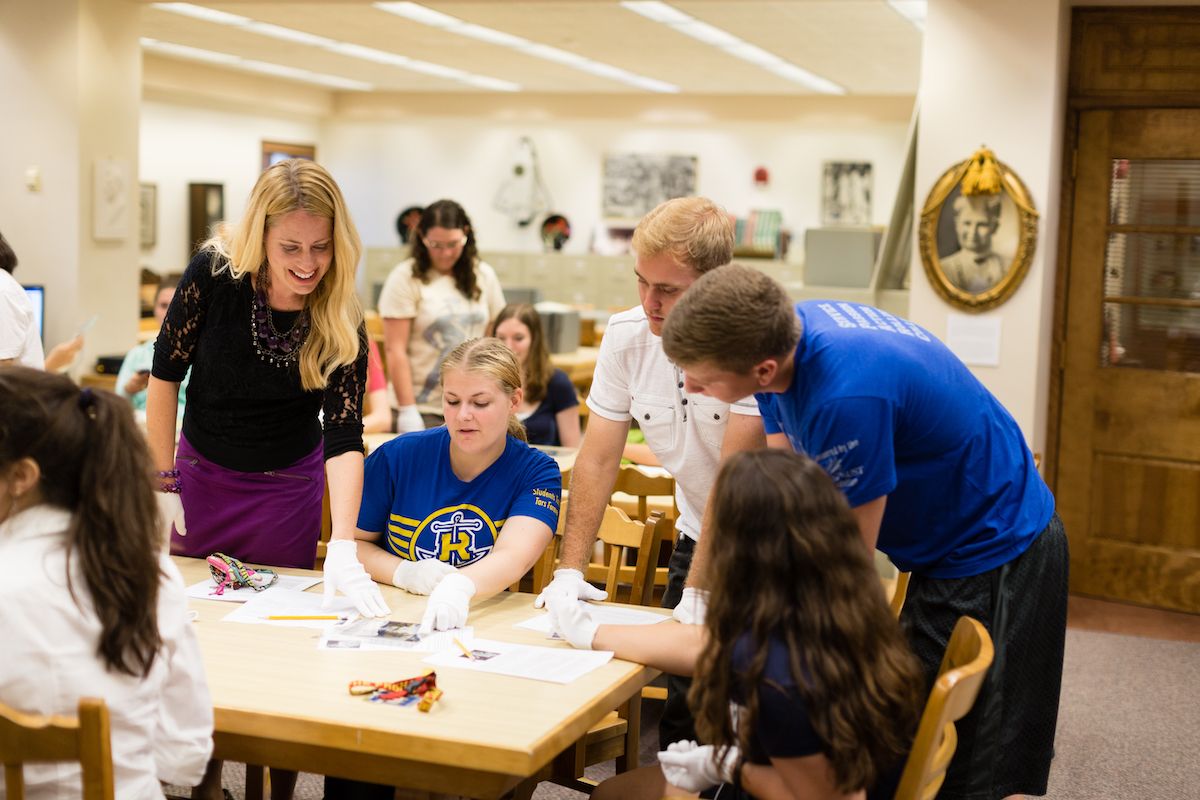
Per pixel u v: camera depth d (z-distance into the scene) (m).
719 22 8.65
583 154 14.88
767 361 2.02
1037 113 5.42
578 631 2.36
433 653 2.32
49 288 7.13
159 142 13.04
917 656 2.38
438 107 15.06
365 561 2.80
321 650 2.32
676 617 2.46
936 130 5.59
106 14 7.17
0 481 1.76
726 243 2.43
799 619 1.81
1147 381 5.77
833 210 13.96
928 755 1.81
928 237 5.64
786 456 1.88
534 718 2.00
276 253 2.67
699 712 1.90
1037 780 2.47
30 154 7.11
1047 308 5.67
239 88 13.41
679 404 2.76
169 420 2.95
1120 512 5.90
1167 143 5.62
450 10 8.47
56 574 1.77
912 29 8.67
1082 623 5.60
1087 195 5.79
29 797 1.79
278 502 2.99
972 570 2.34
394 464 2.87
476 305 5.69
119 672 1.81
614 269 14.23
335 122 15.63
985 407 2.33
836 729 1.79
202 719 1.96
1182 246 5.67
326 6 8.48
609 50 10.38
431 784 1.97
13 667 1.75
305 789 3.54
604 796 2.32
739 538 1.85
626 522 3.05
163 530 1.87
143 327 8.89
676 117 14.25
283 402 2.92
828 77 11.82
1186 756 4.09
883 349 2.13
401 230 15.07
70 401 1.79
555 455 4.87
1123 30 5.62
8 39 7.09
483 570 2.63
